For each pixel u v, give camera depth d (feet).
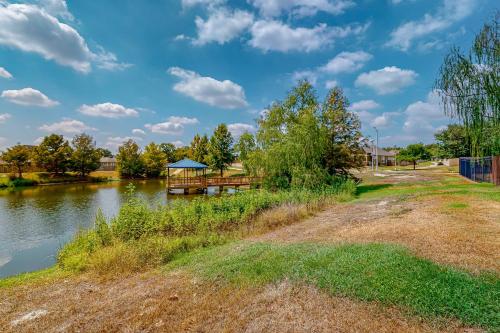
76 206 71.31
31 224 50.39
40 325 12.64
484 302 10.54
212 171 164.55
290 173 56.75
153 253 21.18
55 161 150.10
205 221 29.68
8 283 19.03
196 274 16.66
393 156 228.02
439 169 134.82
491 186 48.85
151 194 99.45
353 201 44.96
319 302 11.72
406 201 38.86
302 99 70.90
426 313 10.28
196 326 11.14
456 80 23.58
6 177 129.29
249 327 10.60
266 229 29.63
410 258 14.87
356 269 14.03
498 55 21.74
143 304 13.52
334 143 66.23
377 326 9.89
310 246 19.63
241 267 16.46
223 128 149.79
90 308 13.91
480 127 22.77
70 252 24.77
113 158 250.98
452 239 18.44
